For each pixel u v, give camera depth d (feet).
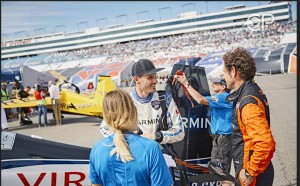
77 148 8.73
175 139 8.36
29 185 7.25
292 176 14.16
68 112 33.76
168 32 295.48
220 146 10.32
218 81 10.73
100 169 5.47
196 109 9.93
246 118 6.61
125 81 102.99
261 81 71.31
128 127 5.49
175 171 8.04
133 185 5.28
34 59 275.39
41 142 8.58
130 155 5.20
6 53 348.38
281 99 41.27
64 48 333.62
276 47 105.29
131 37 312.91
